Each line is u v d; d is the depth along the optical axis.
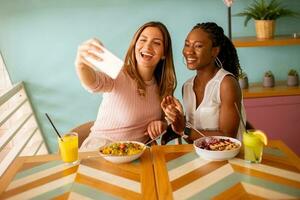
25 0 2.77
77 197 1.20
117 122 1.91
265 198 1.16
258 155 1.41
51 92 2.97
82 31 2.84
